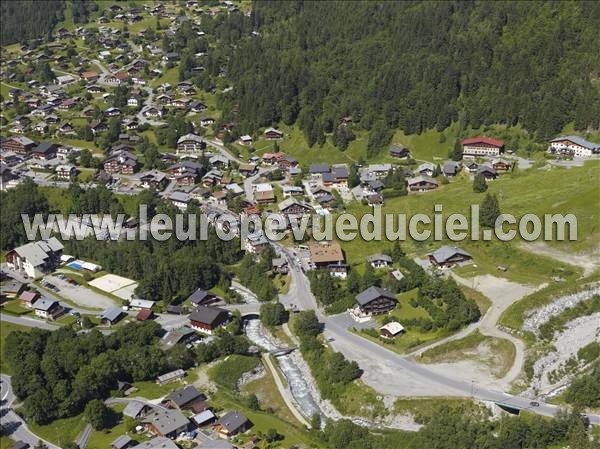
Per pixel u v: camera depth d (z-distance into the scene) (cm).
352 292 16075
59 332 14562
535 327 13975
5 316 16638
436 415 11812
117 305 16912
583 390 11856
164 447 11119
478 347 13600
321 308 15962
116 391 13238
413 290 15738
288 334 15275
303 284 17112
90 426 12388
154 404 12738
